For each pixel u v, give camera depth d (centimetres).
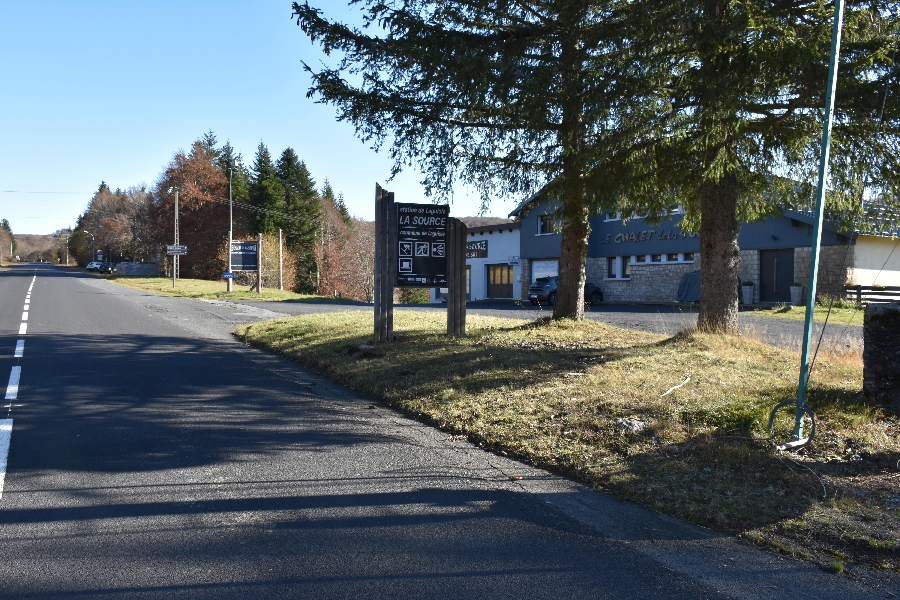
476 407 755
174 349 1320
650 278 3200
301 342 1312
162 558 401
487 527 455
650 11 888
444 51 959
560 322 1217
